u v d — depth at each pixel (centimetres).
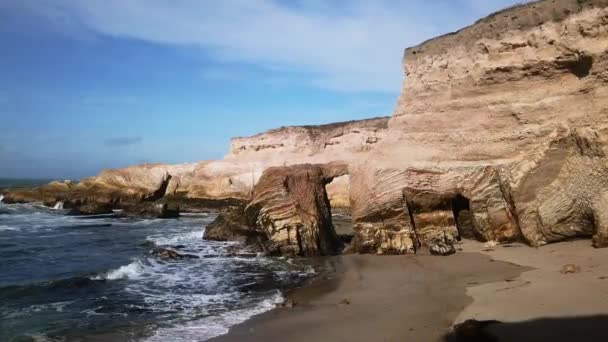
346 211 3778
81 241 2491
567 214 1479
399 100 2044
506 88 1677
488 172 1659
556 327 829
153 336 1016
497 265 1405
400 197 1795
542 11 1603
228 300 1294
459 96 1802
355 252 1898
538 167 1534
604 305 908
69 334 1036
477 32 1797
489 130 1684
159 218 3706
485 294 1106
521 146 1596
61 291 1394
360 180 1961
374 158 1969
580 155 1440
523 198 1565
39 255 2073
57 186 4706
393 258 1712
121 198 4206
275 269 1677
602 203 1372
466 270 1404
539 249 1499
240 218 2250
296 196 1972
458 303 1080
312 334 989
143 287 1441
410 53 2045
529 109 1584
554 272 1215
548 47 1570
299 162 4278
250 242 2012
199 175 4547
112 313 1186
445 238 1761
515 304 983
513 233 1638
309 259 1828
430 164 1791
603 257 1277
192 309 1214
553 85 1577
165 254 1889
